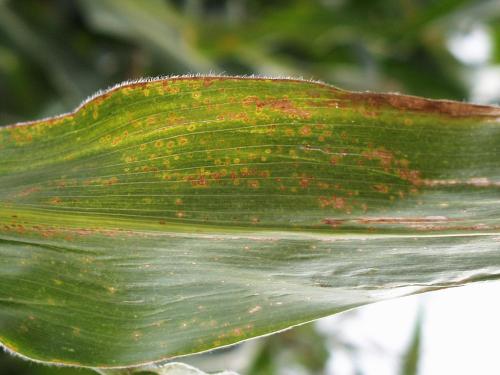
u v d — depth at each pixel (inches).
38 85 22.8
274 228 10.3
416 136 9.8
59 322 10.9
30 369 17.5
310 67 25.5
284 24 22.0
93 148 10.5
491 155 9.6
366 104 9.8
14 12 21.5
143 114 10.3
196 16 22.1
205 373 11.0
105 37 23.2
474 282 10.0
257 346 24.9
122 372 11.1
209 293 10.9
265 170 10.2
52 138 10.6
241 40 22.0
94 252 11.0
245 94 10.0
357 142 9.9
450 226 9.9
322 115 10.0
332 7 22.3
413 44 25.5
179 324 10.9
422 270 10.2
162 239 10.8
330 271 10.5
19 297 11.0
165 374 11.1
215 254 10.7
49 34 22.0
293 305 10.7
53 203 10.7
